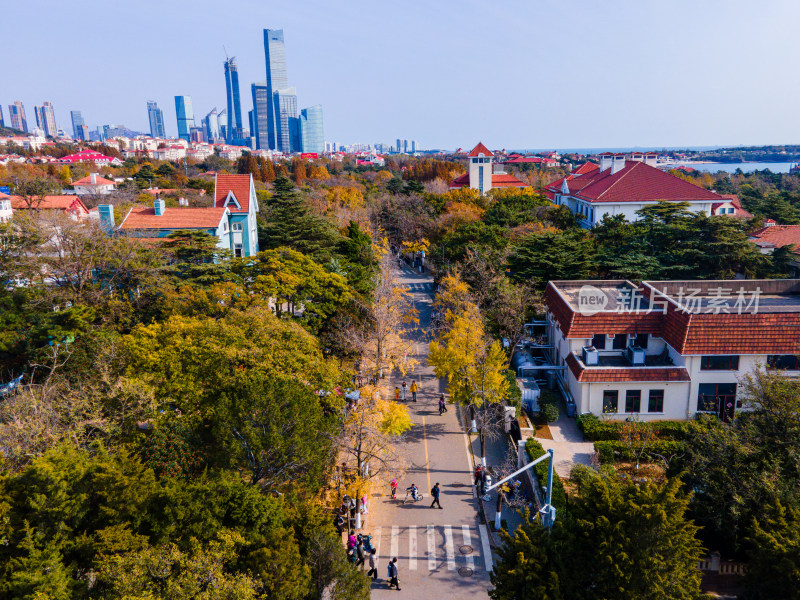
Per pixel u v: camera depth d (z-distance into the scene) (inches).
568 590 828.0
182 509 863.1
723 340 1505.9
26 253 1879.9
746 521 1016.9
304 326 1827.0
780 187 6776.6
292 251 2097.7
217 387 1251.2
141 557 752.3
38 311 1685.5
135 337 1416.1
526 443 1395.2
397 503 1321.4
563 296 1833.2
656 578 799.1
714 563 1049.5
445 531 1224.2
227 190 2664.9
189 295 1797.5
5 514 810.8
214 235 2388.0
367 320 1947.6
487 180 5132.9
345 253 2760.8
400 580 1083.3
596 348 1699.1
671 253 2434.8
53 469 850.1
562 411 1658.5
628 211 3358.8
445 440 1584.6
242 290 1831.9
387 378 1966.0
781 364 1537.9
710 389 1557.6
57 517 823.7
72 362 1401.3
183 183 5541.3
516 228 2999.5
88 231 1881.2
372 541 1193.4
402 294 2640.3
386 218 4170.8
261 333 1400.1
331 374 1407.5
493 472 1419.8
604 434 1496.1
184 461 1104.8
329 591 863.1
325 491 1237.7
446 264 2758.4
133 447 1098.7
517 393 1622.8
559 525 901.8
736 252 2337.6
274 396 1136.2
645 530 820.0
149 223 2407.7
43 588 724.0
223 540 818.8
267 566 813.2
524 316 1973.4
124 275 1889.8
